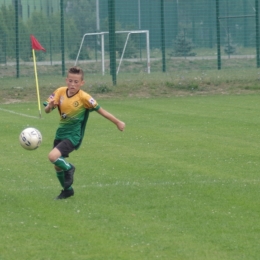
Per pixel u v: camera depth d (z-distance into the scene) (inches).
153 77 3117.6
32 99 2719.0
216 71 3467.0
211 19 4845.0
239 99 2635.3
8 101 2667.3
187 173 1240.2
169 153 1461.6
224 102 2536.9
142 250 786.2
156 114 2186.3
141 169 1282.0
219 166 1310.3
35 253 775.7
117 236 840.3
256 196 1057.5
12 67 3848.4
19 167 1310.3
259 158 1395.2
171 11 4891.7
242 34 4864.7
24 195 1061.1
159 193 1075.3
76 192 1082.1
